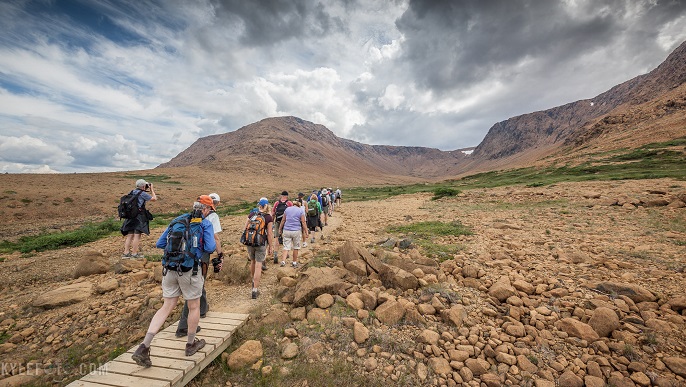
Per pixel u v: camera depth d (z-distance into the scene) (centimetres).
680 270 548
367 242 951
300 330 448
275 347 417
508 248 791
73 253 1128
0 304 625
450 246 816
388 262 681
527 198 1816
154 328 354
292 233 736
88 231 1736
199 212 395
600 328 405
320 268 598
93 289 636
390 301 489
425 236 984
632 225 923
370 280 600
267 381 358
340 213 1944
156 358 367
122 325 504
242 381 364
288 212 741
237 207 3878
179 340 410
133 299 588
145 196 852
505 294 509
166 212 4072
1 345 466
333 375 365
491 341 405
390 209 2025
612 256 652
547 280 548
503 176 6253
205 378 372
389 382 354
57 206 3625
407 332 439
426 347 402
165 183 6931
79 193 4269
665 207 1089
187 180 8356
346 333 438
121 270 738
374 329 444
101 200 4109
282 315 485
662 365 341
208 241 394
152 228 1795
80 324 514
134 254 844
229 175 11206
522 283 532
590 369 349
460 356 382
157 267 675
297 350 405
